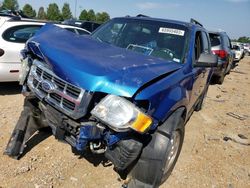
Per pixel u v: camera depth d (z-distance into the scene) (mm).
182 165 4246
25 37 6266
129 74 2809
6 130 4418
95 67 2840
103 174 3668
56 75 3010
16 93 6336
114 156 2828
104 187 3443
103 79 2709
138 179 3182
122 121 2598
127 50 3811
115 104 2639
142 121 2625
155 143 3068
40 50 3248
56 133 3059
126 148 2766
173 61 3920
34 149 3979
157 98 2842
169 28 4391
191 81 3924
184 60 4000
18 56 6059
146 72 2963
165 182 3750
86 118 2822
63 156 3914
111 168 3799
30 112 3826
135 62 3197
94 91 2705
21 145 3711
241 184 4020
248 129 6340
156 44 4199
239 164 4590
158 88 2881
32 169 3553
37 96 3262
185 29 4371
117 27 4668
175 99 3133
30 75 3471
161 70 3205
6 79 6020
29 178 3387
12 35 6066
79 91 2777
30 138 4223
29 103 3826
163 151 3068
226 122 6617
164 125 3160
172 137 3338
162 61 3633
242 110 7961
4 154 3736
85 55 3143
